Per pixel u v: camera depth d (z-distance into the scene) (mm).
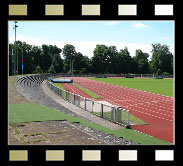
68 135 9250
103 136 9812
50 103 18781
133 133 11430
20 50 80125
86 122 12305
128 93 34000
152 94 32531
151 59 111812
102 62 111812
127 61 110438
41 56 103938
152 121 14961
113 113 13688
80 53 110062
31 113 13375
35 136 8828
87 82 59094
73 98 19453
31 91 25641
